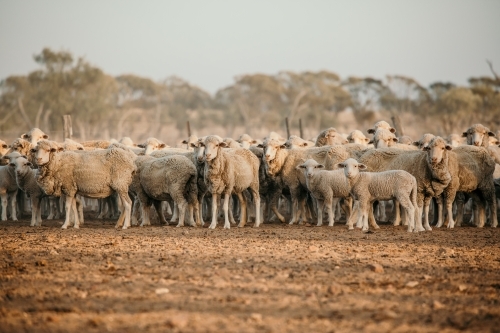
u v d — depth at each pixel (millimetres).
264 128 186000
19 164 40531
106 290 22531
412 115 176500
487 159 40594
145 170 40031
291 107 179500
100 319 19375
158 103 186125
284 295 21734
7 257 28609
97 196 38875
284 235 35344
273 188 43562
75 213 39625
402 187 36250
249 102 181500
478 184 40375
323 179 39250
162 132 189000
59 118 152250
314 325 18812
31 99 154750
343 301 21094
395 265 26547
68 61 158000
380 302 21031
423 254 29078
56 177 38188
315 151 43000
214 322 19047
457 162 39594
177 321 18703
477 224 41375
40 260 26969
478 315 19766
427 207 39469
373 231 37250
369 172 37406
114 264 26797
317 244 31938
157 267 26062
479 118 155375
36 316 19797
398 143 48938
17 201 48281
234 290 22406
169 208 54000
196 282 23500
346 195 38969
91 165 38188
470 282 23656
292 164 42438
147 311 20125
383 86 180125
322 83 180250
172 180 39188
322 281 23641
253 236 34906
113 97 182375
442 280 23906
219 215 48438
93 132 157125
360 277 24297
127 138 55562
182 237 34438
